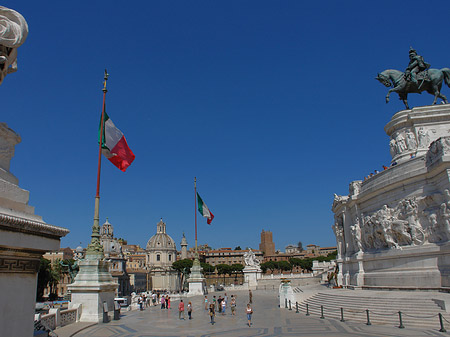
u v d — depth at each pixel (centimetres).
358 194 3331
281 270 12400
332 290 3195
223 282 13238
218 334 1870
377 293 2481
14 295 541
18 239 540
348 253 3494
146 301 3891
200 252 16012
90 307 2239
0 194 527
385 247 2859
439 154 2356
